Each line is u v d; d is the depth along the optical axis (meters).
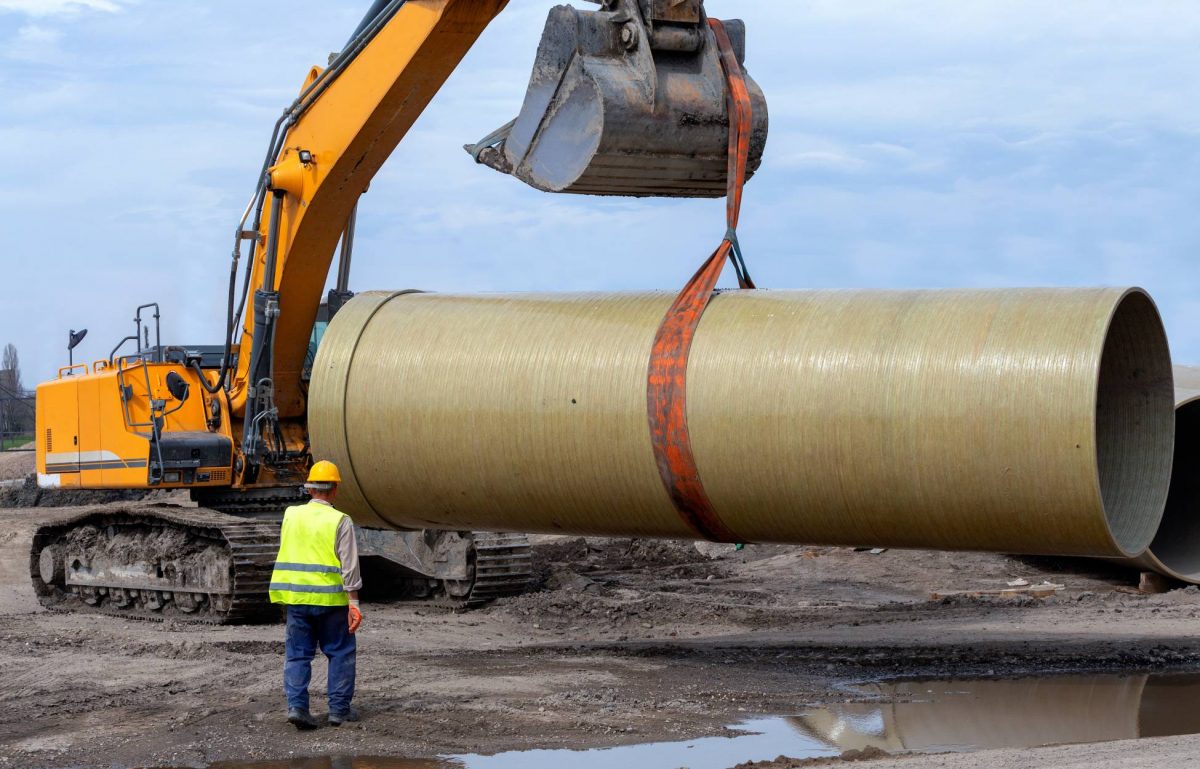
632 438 8.66
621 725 8.71
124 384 15.30
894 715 9.05
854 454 7.98
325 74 13.22
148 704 9.55
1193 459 16.06
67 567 17.19
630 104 8.54
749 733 8.53
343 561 8.69
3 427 59.38
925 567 18.81
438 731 8.55
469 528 10.19
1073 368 7.44
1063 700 9.52
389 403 9.63
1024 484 7.59
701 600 16.14
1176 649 11.50
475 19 12.02
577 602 15.30
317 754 8.09
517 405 9.06
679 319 8.71
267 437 14.75
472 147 9.85
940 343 7.86
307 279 14.14
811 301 8.54
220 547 14.86
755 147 8.90
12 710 9.45
